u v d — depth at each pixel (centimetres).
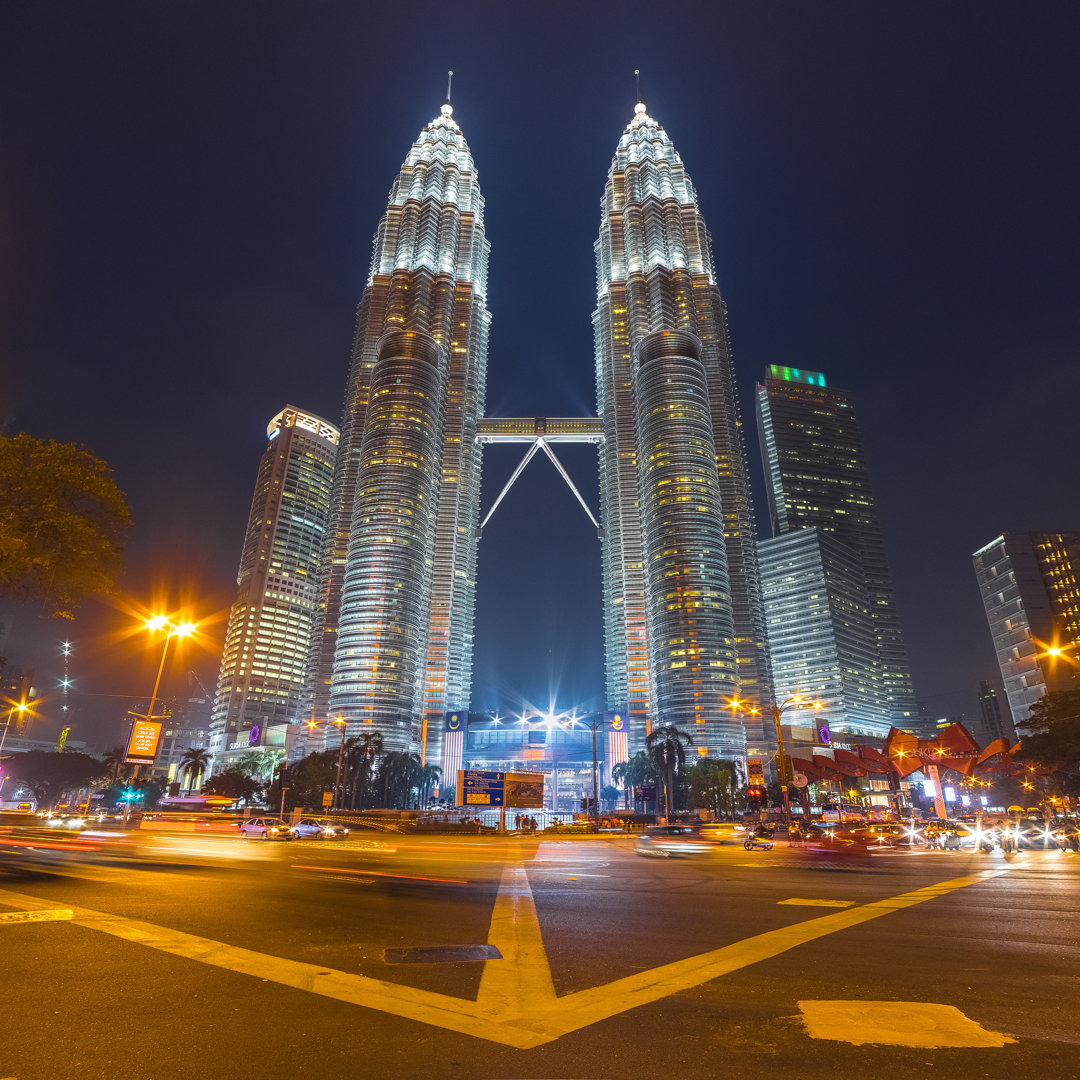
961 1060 527
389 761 16462
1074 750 8769
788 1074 500
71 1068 507
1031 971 814
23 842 3525
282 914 1227
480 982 757
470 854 3534
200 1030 593
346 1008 657
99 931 1015
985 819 7750
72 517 1959
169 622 3862
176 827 6688
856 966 840
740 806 13975
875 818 9344
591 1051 546
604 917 1231
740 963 855
